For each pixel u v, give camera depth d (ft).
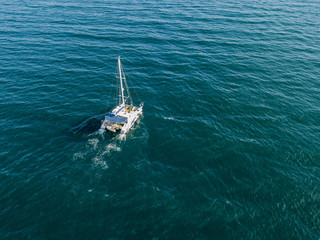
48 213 101.81
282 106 175.63
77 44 260.42
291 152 137.08
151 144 140.77
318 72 218.79
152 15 355.97
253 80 206.90
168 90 192.54
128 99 180.24
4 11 350.43
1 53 233.14
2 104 167.12
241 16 357.00
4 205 103.86
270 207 108.17
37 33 280.92
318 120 162.30
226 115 166.91
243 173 124.26
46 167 122.83
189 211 105.09
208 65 228.63
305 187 117.29
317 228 100.68
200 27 314.14
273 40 280.10
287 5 416.87
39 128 148.36
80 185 114.52
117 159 129.59
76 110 166.61
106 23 320.50
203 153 135.74
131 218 101.55
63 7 382.22
